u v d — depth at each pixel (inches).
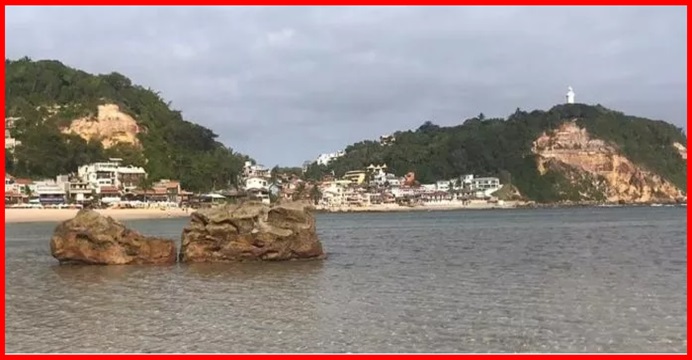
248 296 1043.3
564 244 2140.7
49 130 6451.8
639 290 1053.2
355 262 1556.3
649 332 762.8
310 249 1587.1
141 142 6968.5
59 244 1491.1
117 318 866.8
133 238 1499.8
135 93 7810.0
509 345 719.7
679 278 1192.2
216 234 1531.7
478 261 1573.6
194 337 761.0
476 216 5782.5
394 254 1809.8
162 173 6628.9
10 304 979.9
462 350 703.7
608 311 879.1
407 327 802.2
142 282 1208.2
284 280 1228.5
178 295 1057.5
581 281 1172.5
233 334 773.9
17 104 6840.6
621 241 2245.3
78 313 903.7
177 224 4133.9
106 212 5295.3
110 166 6136.8
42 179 5930.1
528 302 957.2
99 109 7003.0
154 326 816.3
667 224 3612.2
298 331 786.8
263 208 1587.1
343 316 869.2
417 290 1088.2
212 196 6304.1
